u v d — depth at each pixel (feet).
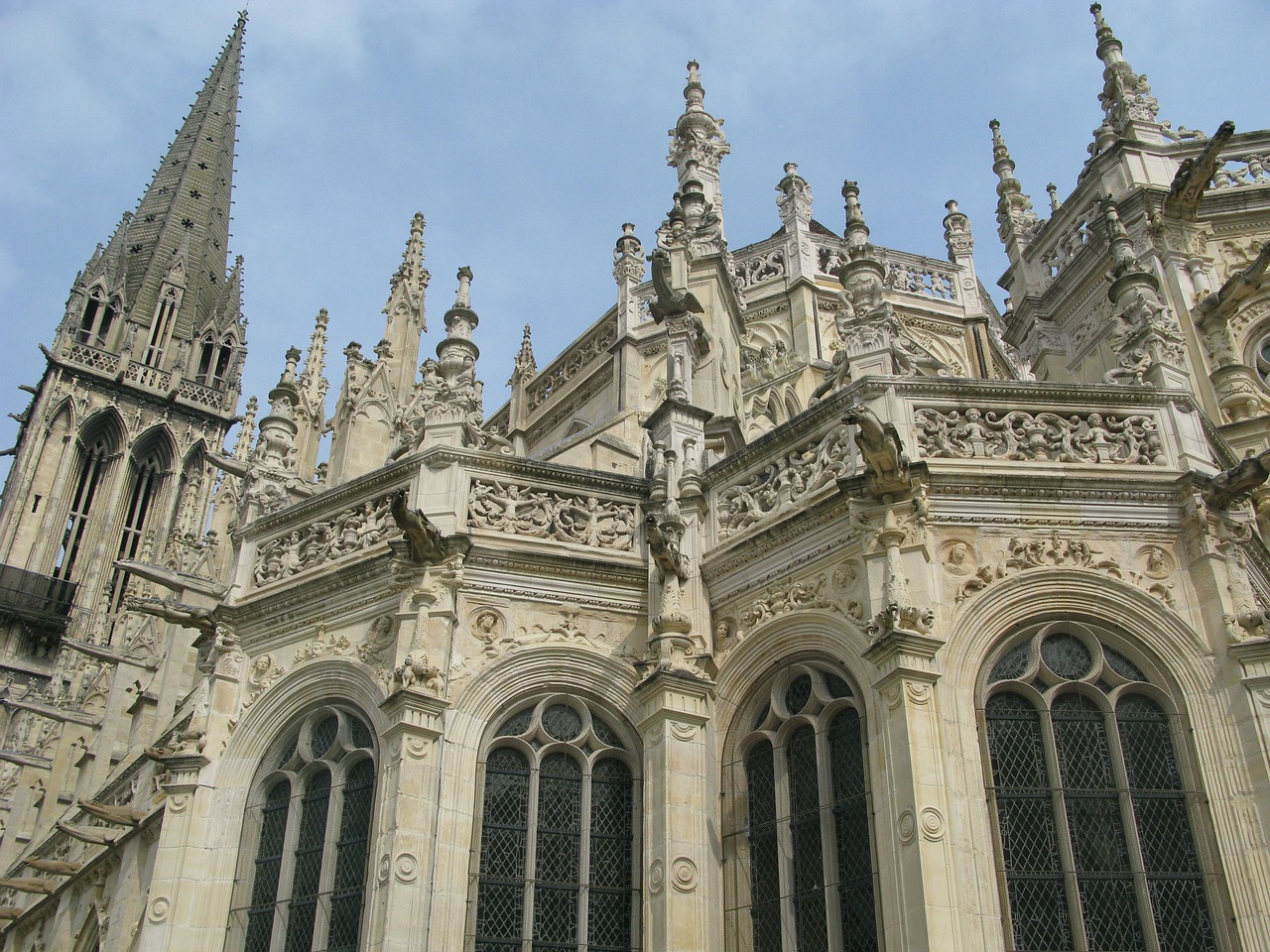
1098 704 47.91
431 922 48.16
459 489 59.16
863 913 45.29
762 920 49.06
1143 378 56.24
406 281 111.55
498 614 56.65
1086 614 49.29
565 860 52.29
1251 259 79.10
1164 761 46.60
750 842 50.88
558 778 54.08
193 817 56.08
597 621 57.67
